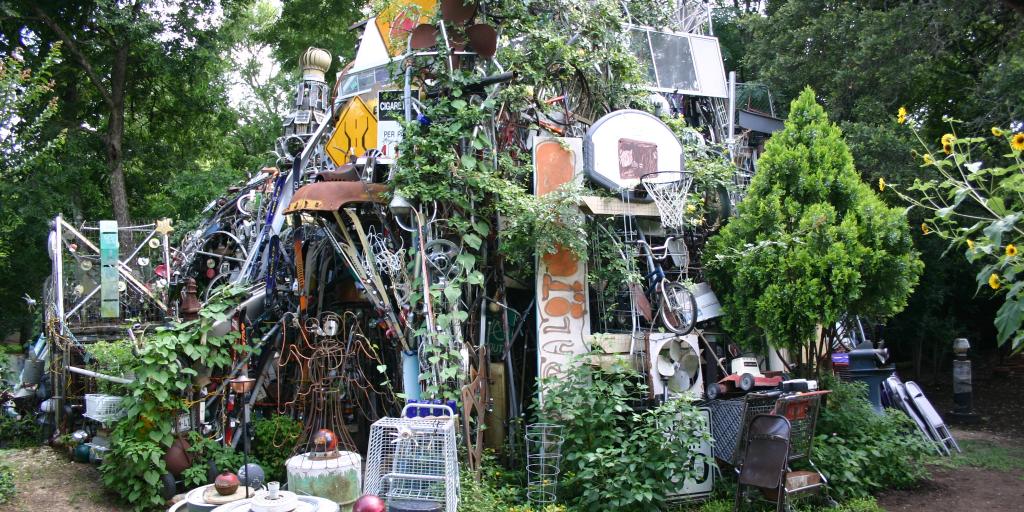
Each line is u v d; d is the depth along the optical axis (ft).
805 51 51.13
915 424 32.19
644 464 23.04
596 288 29.14
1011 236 14.97
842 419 27.48
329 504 17.19
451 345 25.25
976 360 57.47
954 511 24.57
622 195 28.12
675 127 33.99
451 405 24.64
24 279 62.49
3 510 23.08
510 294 30.48
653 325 28.50
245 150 85.15
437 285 25.64
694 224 30.71
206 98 70.95
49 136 58.03
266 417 29.19
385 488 20.88
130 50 64.28
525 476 25.89
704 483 25.49
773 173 29.07
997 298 54.19
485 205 27.78
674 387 26.78
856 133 44.24
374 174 29.07
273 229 31.81
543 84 30.55
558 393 24.97
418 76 28.58
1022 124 39.99
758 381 26.78
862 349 36.24
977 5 43.21
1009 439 36.96
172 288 35.63
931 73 47.29
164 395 23.63
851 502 24.12
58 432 29.99
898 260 27.04
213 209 42.27
